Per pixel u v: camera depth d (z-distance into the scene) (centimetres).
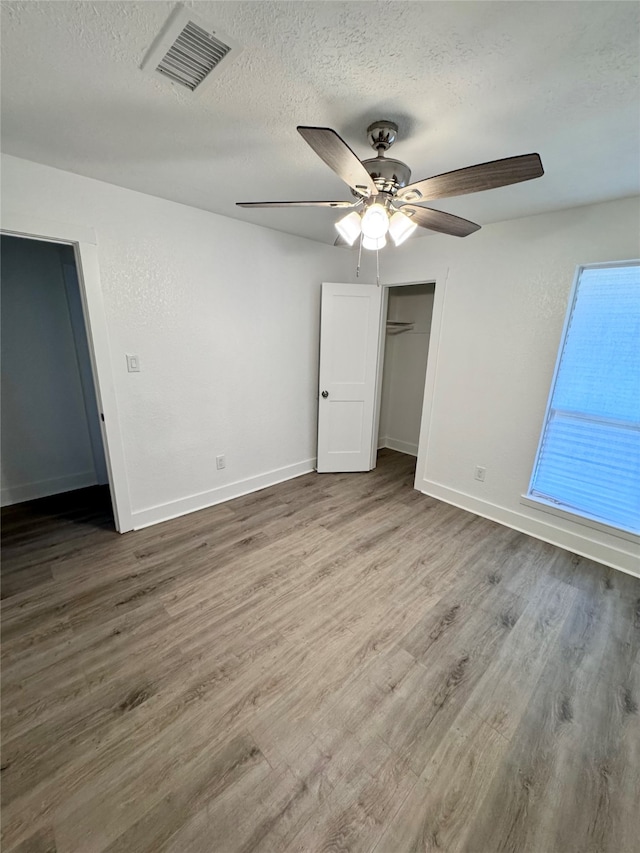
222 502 331
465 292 299
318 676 165
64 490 351
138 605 204
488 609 208
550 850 111
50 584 219
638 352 232
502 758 135
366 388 390
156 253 252
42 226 204
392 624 195
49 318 323
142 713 147
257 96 135
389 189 152
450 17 98
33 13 100
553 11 95
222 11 99
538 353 267
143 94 136
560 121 146
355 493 355
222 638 183
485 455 308
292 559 248
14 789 121
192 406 296
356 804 120
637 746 139
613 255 228
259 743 137
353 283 378
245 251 300
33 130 162
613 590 225
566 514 266
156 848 109
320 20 101
